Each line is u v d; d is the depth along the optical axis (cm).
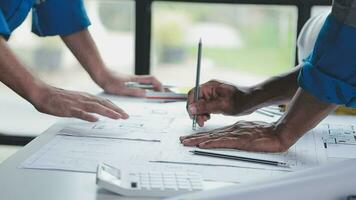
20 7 138
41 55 208
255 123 116
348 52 97
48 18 164
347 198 71
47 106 124
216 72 192
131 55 199
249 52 201
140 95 160
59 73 199
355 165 75
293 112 106
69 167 91
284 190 69
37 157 96
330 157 101
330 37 98
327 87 99
